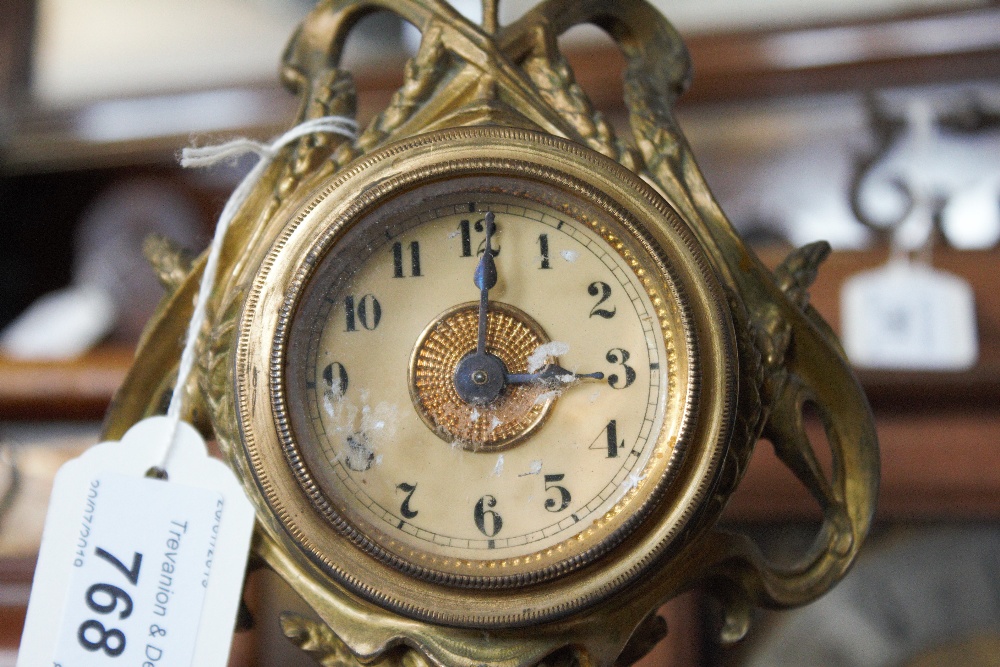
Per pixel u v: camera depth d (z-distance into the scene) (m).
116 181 0.50
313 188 0.26
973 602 0.37
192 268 0.27
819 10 0.44
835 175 0.46
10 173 0.51
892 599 0.37
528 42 0.27
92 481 0.26
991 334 0.41
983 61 0.43
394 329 0.25
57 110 0.50
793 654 0.37
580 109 0.27
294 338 0.25
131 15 0.50
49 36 0.51
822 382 0.27
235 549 0.26
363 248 0.25
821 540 0.27
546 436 0.25
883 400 0.36
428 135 0.26
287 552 0.26
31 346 0.45
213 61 0.49
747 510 0.37
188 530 0.26
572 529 0.25
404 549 0.25
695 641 0.36
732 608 0.27
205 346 0.26
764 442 0.37
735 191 0.47
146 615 0.26
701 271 0.26
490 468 0.25
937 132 0.44
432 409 0.25
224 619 0.26
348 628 0.26
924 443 0.36
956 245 0.44
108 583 0.26
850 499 0.28
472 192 0.25
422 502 0.25
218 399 0.26
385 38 0.47
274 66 0.49
